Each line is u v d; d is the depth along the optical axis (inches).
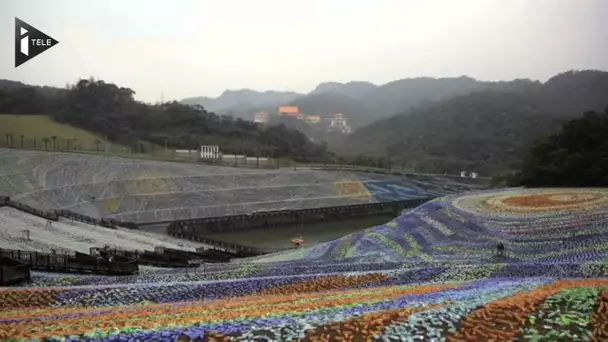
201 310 778.8
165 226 3789.4
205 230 3922.2
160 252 2313.0
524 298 694.5
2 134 5664.4
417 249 1904.5
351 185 5551.2
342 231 4109.3
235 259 2465.6
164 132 7509.8
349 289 1072.2
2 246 1740.9
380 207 5083.7
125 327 601.3
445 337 544.4
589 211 2022.6
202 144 7185.0
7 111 6550.2
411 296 823.7
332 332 565.9
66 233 2431.1
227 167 5290.4
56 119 6673.2
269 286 1137.4
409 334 550.6
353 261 1770.4
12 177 3531.0
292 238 3777.1
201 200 4397.1
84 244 2253.9
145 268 1856.5
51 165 4084.6
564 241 1723.7
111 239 2600.9
